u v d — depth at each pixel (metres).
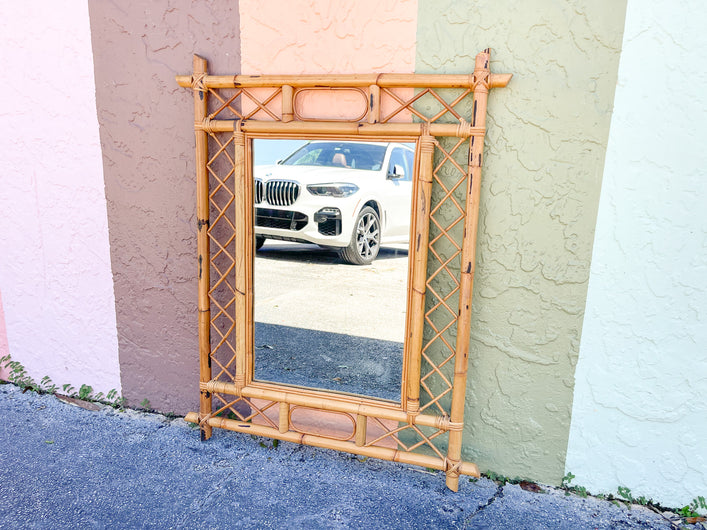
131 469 2.99
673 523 2.64
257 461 3.11
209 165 3.09
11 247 3.78
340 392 3.03
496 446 2.98
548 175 2.60
